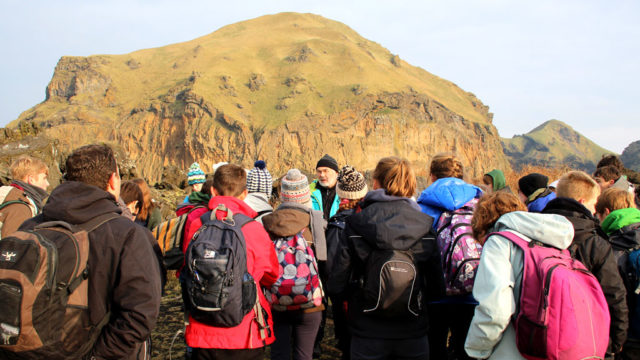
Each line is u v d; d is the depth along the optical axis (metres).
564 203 3.08
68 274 2.12
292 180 3.60
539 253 2.56
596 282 2.50
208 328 2.63
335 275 3.06
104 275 2.26
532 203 4.32
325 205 5.09
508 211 2.94
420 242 2.96
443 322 3.57
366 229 2.90
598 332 2.38
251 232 2.80
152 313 2.29
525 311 2.47
